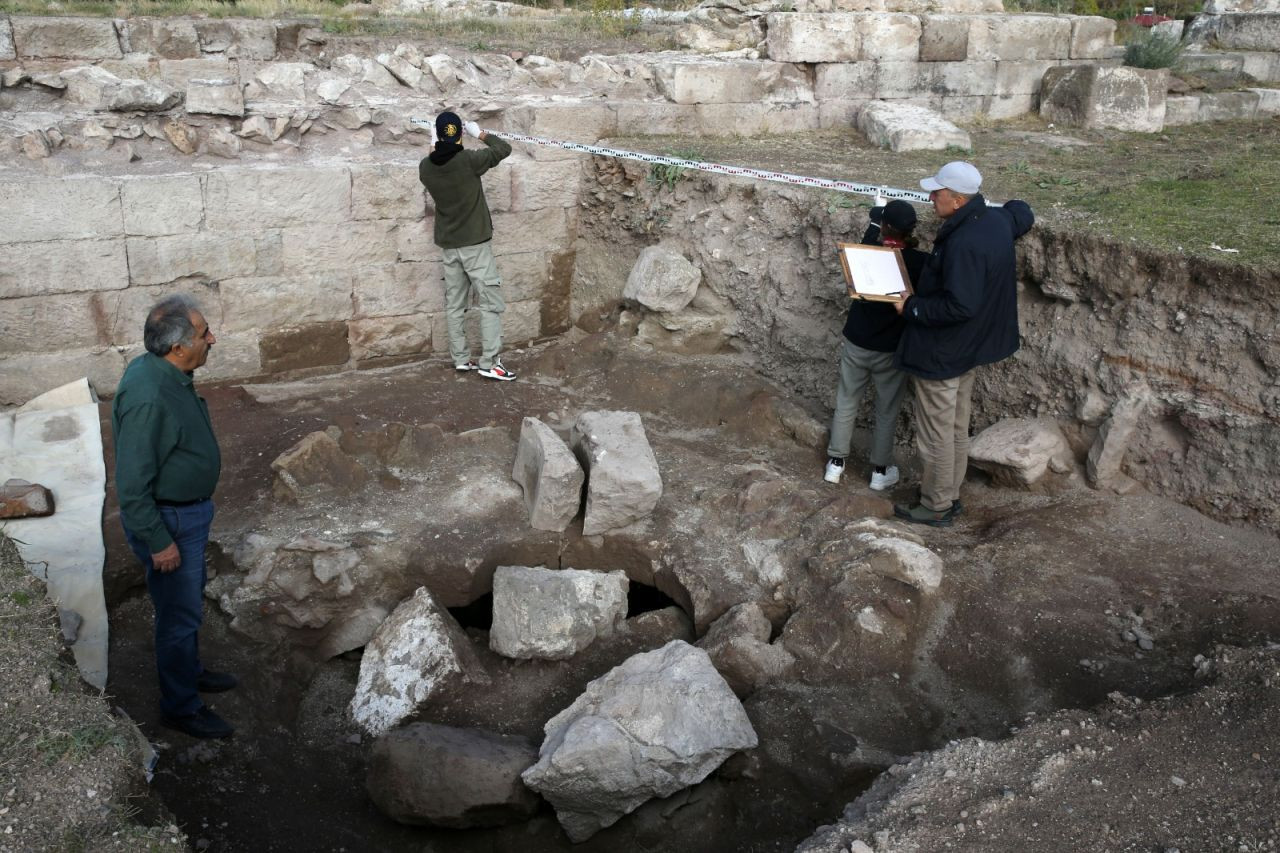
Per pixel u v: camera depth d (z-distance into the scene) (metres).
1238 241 5.48
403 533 5.62
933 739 4.31
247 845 3.90
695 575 5.41
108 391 6.92
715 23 10.60
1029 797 3.45
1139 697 4.18
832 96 9.88
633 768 4.03
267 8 10.24
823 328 7.02
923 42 10.08
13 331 6.50
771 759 4.30
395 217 7.62
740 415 6.99
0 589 3.89
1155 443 5.54
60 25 7.80
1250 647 4.32
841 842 3.33
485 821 4.20
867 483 6.28
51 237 6.42
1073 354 5.81
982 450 5.81
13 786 3.07
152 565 3.89
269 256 7.22
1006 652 4.61
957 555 5.24
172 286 6.95
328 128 7.90
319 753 4.66
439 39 9.80
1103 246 5.57
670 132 9.13
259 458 6.21
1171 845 3.19
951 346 5.09
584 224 8.62
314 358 7.67
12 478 5.59
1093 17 11.02
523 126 8.45
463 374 7.86
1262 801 3.33
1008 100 10.79
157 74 7.98
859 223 6.71
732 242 7.63
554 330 8.83
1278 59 11.89
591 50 10.13
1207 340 5.24
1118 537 5.30
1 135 6.59
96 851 2.92
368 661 4.98
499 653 5.09
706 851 4.12
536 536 5.69
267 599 5.15
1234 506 5.25
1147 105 10.21
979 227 4.91
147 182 6.62
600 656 5.11
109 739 3.34
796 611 5.04
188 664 4.14
